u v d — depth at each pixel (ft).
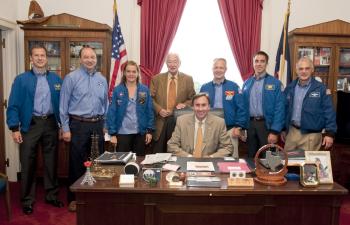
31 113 9.66
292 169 6.54
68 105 9.82
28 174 9.83
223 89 10.80
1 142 13.08
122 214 5.63
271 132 10.09
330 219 5.64
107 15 13.67
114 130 10.15
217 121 8.45
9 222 9.18
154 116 11.00
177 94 11.29
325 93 9.60
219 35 14.14
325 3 13.39
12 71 13.14
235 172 5.80
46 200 10.51
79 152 9.88
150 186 5.60
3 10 12.33
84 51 9.77
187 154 8.14
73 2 13.60
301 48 12.71
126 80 10.34
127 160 6.81
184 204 5.63
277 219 5.62
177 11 13.75
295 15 13.46
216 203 5.62
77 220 5.61
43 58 9.73
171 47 14.11
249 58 13.82
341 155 12.17
